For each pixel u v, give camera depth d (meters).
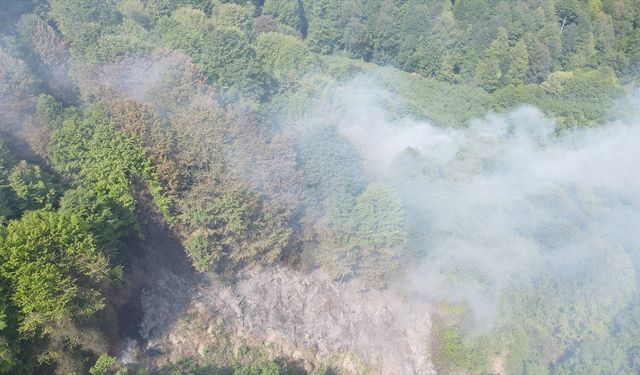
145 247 62.78
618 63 123.31
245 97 81.25
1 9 81.75
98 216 55.12
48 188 57.72
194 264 61.75
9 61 67.75
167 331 60.16
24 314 47.19
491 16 127.19
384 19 128.75
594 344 72.81
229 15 105.88
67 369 49.12
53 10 87.38
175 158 61.72
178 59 76.06
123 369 49.47
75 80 75.06
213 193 61.16
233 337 63.56
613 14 128.25
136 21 98.31
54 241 49.78
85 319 50.88
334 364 67.75
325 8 132.25
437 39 124.12
